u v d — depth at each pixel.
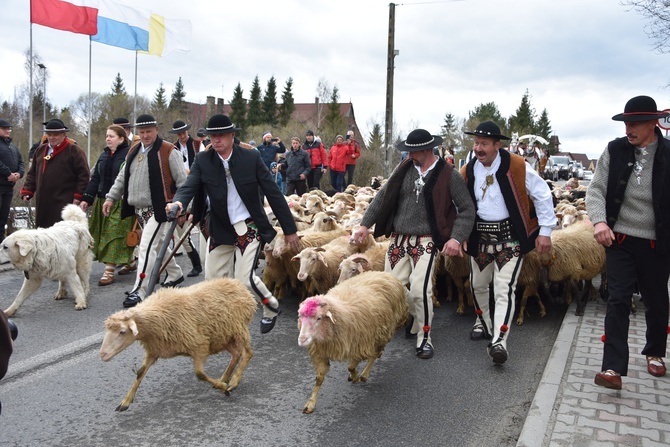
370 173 29.36
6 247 6.84
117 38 16.33
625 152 4.76
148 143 7.32
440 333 6.78
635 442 3.91
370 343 4.99
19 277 9.23
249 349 5.14
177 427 4.35
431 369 5.63
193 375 5.41
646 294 4.90
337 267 7.12
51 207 9.16
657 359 5.12
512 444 4.19
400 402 4.88
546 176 28.92
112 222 8.72
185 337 4.61
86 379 5.22
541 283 7.48
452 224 5.75
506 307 5.58
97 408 4.64
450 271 7.54
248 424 4.42
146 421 4.44
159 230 7.40
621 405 4.48
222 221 5.77
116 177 8.37
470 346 6.32
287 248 7.54
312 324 4.46
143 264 7.30
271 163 18.22
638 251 4.74
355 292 5.12
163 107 72.81
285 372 5.52
